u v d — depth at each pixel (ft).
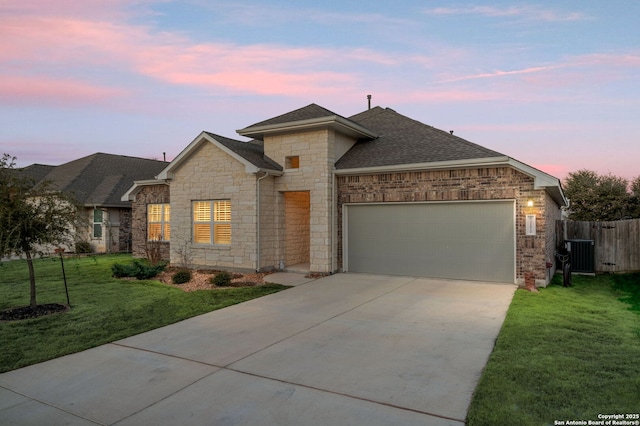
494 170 36.47
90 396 14.78
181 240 49.24
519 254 35.60
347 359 18.10
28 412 13.56
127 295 33.14
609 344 19.08
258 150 49.52
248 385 15.46
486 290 33.50
